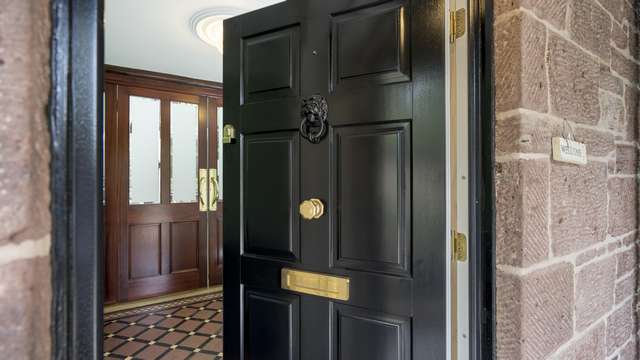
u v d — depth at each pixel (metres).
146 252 3.44
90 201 0.37
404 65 1.06
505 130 0.87
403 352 1.06
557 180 0.97
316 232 1.21
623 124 1.37
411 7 1.05
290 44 1.28
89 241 0.36
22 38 0.31
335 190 1.18
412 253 1.05
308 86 1.23
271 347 1.31
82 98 0.36
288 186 1.27
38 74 0.32
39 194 0.32
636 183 1.47
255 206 1.35
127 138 3.33
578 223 1.06
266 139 1.33
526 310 0.84
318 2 1.22
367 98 1.12
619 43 1.36
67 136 0.35
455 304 0.97
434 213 1.01
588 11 1.15
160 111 3.50
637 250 1.47
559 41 0.99
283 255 1.29
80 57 0.36
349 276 1.15
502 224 0.87
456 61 0.98
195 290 3.69
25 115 0.31
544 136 0.92
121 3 2.06
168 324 2.96
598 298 1.17
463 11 0.96
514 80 0.85
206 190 3.76
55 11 0.34
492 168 0.89
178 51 2.82
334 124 1.18
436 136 1.00
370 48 1.12
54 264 0.33
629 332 1.39
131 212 3.36
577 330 1.04
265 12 1.34
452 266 0.98
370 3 1.12
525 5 0.86
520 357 0.83
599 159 1.19
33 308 0.31
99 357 0.37
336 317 1.18
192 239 3.69
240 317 1.39
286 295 1.29
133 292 3.37
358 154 1.14
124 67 3.21
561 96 0.99
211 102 3.79
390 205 1.08
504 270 0.87
